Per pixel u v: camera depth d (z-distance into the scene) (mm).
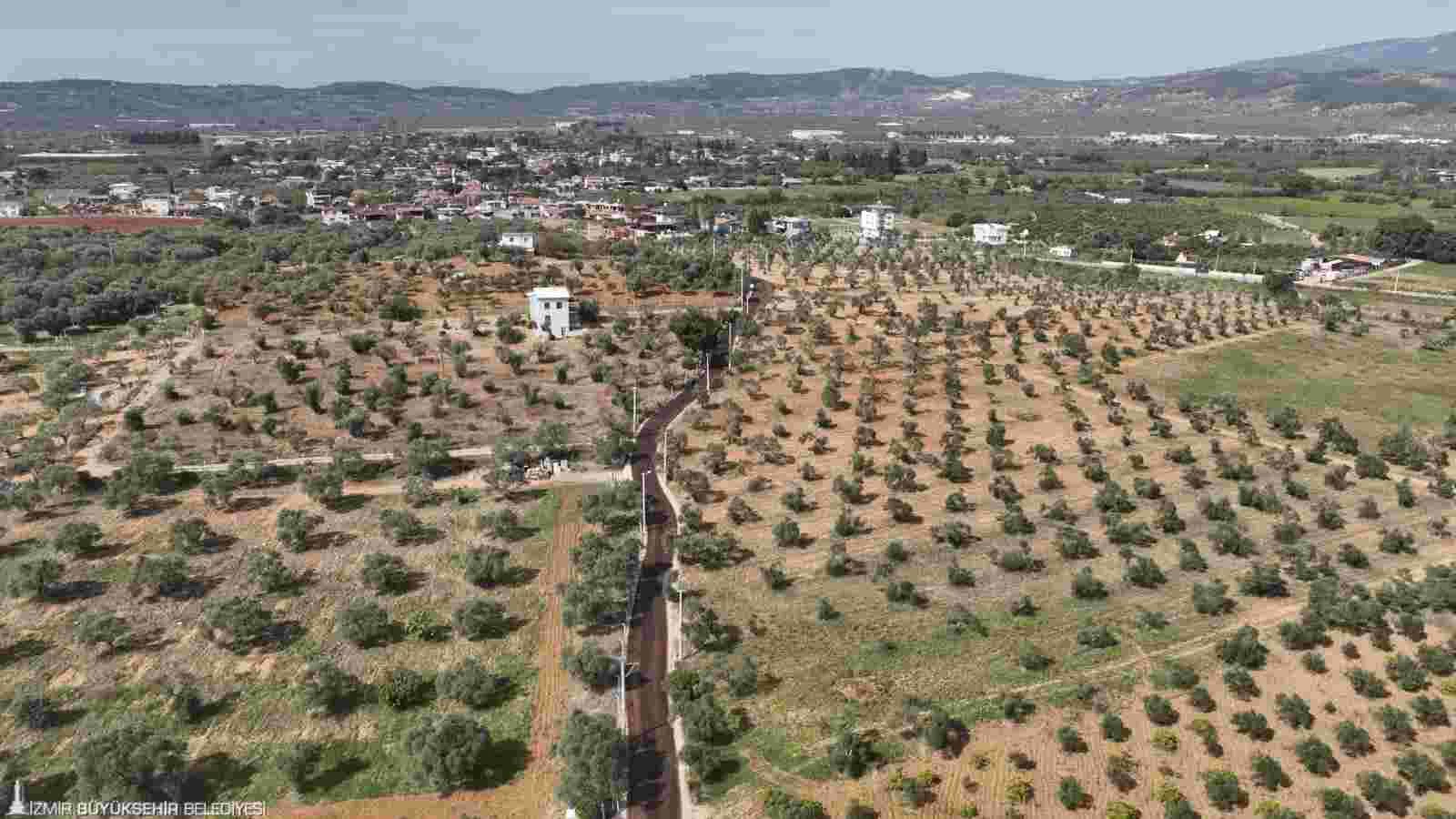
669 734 64750
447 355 135875
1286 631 71500
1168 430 112562
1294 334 154750
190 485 99062
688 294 175250
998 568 83938
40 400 120188
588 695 68625
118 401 118750
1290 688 67188
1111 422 116688
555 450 107688
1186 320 154500
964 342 145875
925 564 84750
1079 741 62344
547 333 146250
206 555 86000
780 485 101188
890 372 133625
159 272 186750
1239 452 108062
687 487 98688
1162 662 70125
